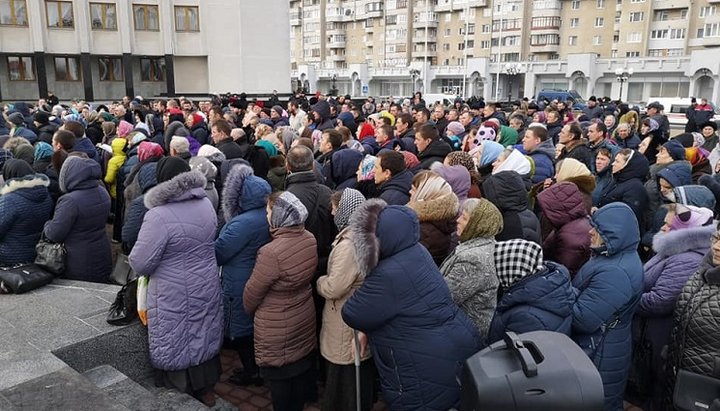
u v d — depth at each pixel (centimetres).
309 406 372
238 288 360
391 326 263
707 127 916
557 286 258
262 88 3372
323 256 383
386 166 421
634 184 532
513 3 6594
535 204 471
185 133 726
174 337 318
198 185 329
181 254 317
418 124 802
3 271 411
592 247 293
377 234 263
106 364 341
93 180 452
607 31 6112
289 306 323
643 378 326
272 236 338
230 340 366
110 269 471
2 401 271
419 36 7644
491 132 695
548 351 204
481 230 286
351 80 6969
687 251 319
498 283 282
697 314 270
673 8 5628
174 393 322
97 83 3064
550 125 945
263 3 3306
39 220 442
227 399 380
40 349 321
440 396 260
